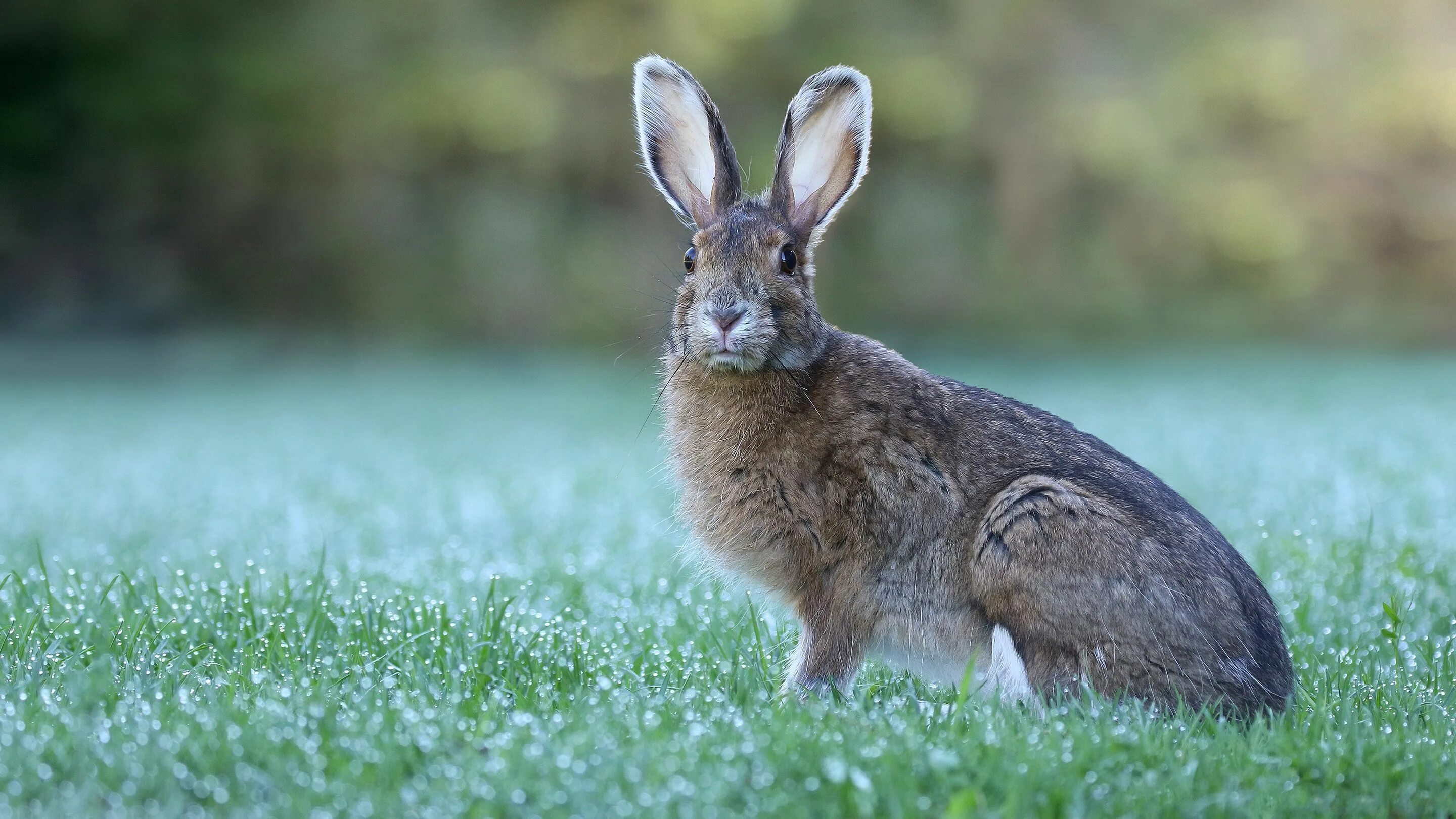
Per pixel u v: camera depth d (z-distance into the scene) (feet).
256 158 115.85
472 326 116.37
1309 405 72.54
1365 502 38.14
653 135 24.82
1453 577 29.01
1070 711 18.89
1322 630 25.30
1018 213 126.11
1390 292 131.75
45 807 15.39
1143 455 50.85
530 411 78.23
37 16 111.04
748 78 119.85
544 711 19.19
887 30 123.95
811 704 19.66
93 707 18.56
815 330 22.15
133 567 30.50
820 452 21.48
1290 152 131.44
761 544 21.93
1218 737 18.40
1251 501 39.24
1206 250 127.34
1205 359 107.55
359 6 118.32
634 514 40.32
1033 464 21.04
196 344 111.04
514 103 114.52
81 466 54.54
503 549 34.17
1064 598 19.70
